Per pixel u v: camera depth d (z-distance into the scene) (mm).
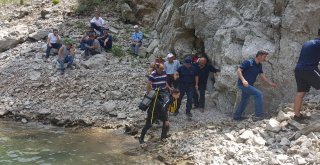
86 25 19641
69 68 15180
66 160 8625
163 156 8859
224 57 11508
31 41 18234
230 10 12172
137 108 12383
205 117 11289
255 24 11234
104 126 11438
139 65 15797
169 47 15156
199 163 8375
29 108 12688
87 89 13648
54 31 16562
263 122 9578
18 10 21328
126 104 12680
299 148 8008
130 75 14570
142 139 9875
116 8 21469
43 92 13672
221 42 12016
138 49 16984
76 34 18734
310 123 8930
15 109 12586
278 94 10672
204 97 11781
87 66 15336
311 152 7859
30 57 16547
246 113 10945
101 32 17578
